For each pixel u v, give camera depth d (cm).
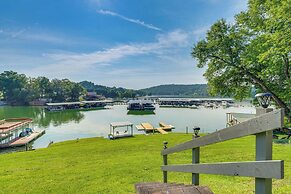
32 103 9650
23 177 789
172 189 279
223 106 8256
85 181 690
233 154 876
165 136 1795
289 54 1277
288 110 1428
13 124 3409
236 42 1694
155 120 4669
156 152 1120
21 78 10350
